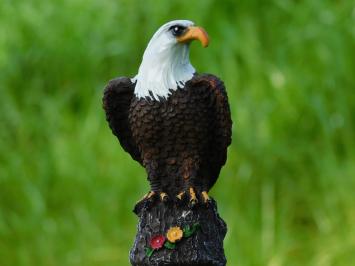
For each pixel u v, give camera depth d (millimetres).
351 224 10875
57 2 13219
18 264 11016
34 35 12906
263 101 11789
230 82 11977
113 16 12992
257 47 12289
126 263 10734
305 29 12453
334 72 11984
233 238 10703
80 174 11586
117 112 4934
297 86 11875
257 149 11422
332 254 10672
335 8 12672
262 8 12758
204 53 12305
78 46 12812
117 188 11422
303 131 11656
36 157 11805
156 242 4750
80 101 12461
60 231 11148
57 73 12672
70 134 12078
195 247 4730
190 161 4844
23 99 12398
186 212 4781
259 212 10992
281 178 11281
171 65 4777
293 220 11062
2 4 13148
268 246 10695
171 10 12750
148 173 4875
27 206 11375
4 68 12602
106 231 11086
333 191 11141
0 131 12070
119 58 12656
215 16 12641
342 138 11609
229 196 11070
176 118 4766
